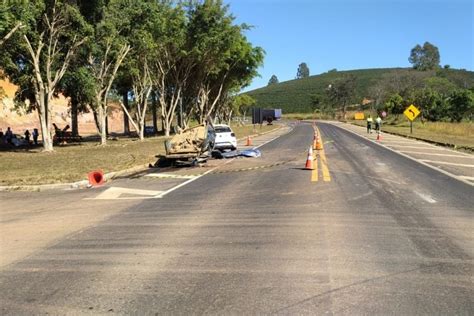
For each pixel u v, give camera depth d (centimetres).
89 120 8706
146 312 496
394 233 798
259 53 5516
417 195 1174
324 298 521
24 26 2538
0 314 500
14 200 1288
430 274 596
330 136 4391
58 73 3062
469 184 1354
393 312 483
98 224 927
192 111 5359
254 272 612
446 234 790
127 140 4238
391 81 9794
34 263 679
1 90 3606
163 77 4550
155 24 3631
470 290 543
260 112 6006
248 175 1650
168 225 895
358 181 1423
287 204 1073
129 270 634
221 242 760
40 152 2859
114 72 3491
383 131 5238
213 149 2373
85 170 1867
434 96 6988
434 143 3259
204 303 515
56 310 507
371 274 597
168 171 1881
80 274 623
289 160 2164
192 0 4256
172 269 633
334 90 12131
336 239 763
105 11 3200
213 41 4322
